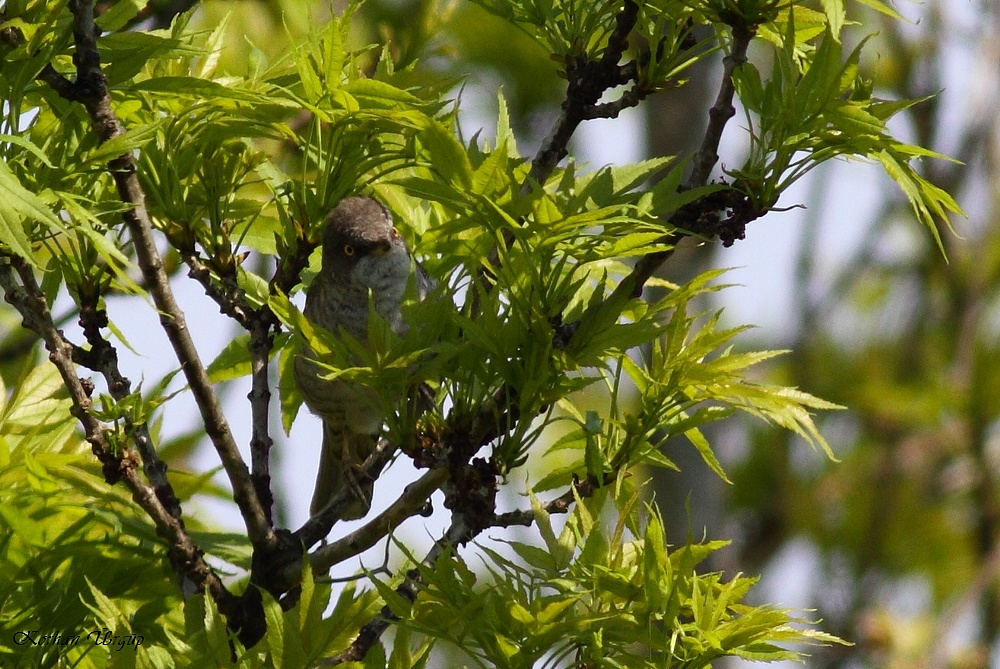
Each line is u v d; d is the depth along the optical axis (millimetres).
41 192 6180
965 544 15688
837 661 14930
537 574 6367
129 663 6297
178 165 7492
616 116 7324
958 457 15859
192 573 7020
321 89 7012
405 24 11320
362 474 8781
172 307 6832
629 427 6934
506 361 6586
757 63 15109
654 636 6012
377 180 8375
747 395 6758
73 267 7168
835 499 15969
